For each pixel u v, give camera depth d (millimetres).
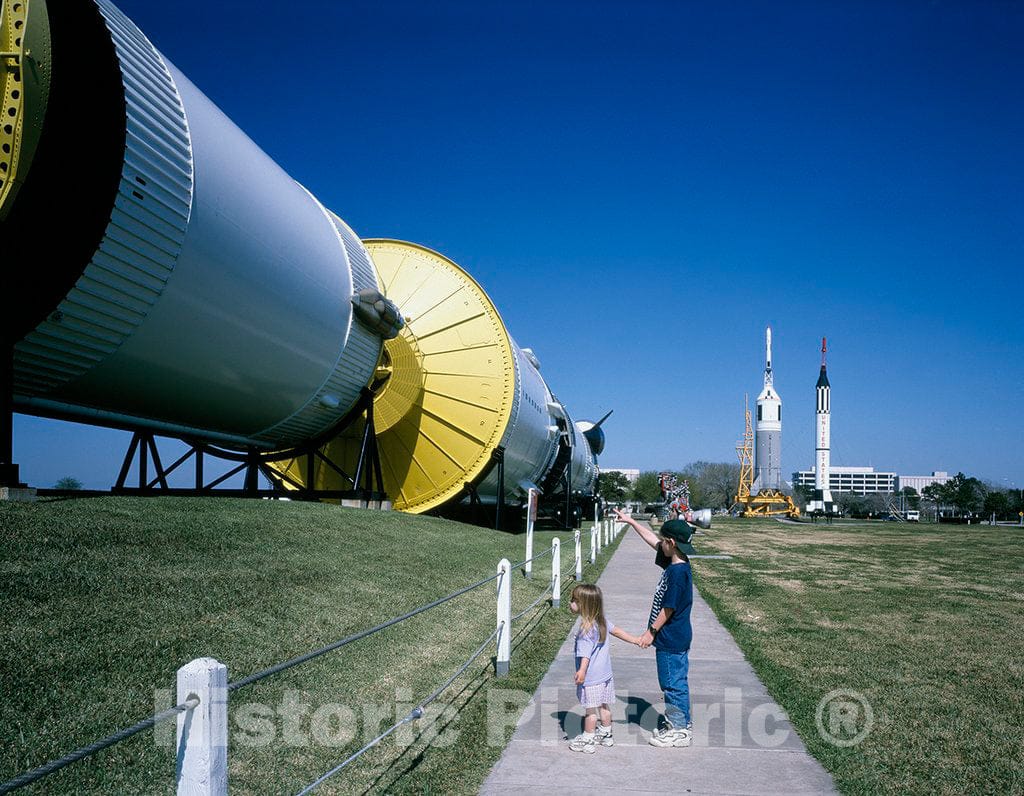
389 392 21547
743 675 8812
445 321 23203
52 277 10070
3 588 6641
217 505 12977
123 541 8906
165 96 11609
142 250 10961
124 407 12875
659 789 5379
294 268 14820
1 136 9188
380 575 11586
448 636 9781
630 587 16781
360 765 5691
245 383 14508
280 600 8773
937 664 9539
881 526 74438
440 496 23062
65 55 9812
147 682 5957
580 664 6211
